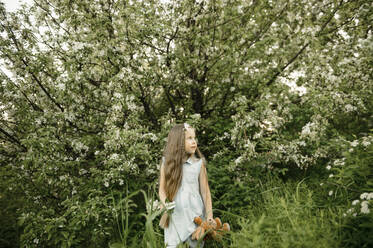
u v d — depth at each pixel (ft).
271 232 5.65
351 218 6.15
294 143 11.78
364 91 12.05
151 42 12.83
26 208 11.42
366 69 12.60
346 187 7.81
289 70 15.28
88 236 10.09
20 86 12.53
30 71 11.89
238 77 15.02
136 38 12.11
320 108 11.39
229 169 11.80
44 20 12.94
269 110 12.19
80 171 12.35
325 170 11.50
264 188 10.93
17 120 13.14
